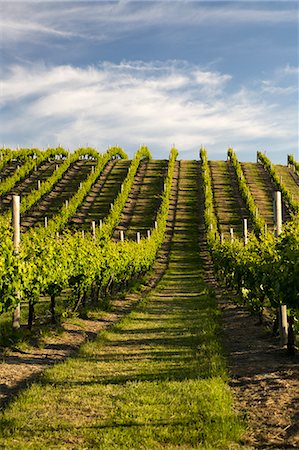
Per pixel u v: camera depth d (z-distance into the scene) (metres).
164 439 4.95
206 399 6.05
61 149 72.88
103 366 8.17
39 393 6.50
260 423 5.42
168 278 28.30
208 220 44.16
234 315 14.56
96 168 63.69
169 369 7.89
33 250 12.30
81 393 6.54
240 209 52.00
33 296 11.48
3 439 4.96
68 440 4.96
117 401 6.16
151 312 15.16
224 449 4.71
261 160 71.19
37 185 59.75
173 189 59.69
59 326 12.16
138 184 61.75
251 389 6.75
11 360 8.73
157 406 5.95
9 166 67.81
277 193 10.06
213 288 22.86
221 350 9.20
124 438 4.94
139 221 49.41
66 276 13.18
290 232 9.25
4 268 9.77
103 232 39.00
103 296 19.94
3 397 6.57
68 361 8.44
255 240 14.61
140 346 10.00
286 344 9.62
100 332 11.54
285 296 8.55
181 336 11.03
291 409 5.80
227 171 67.25
